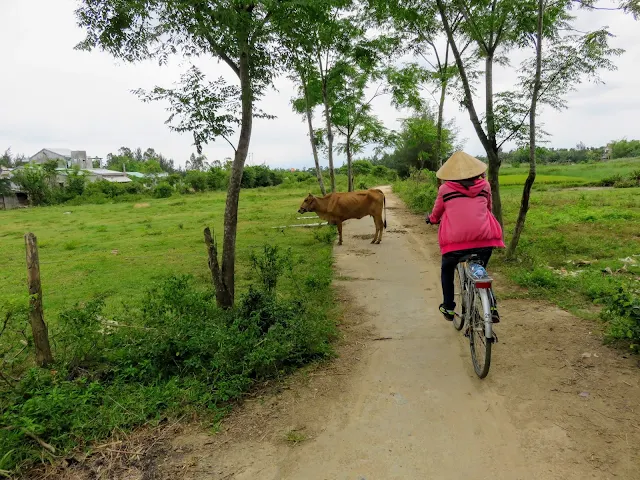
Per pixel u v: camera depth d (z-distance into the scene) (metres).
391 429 3.17
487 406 3.38
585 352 4.09
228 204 5.38
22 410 3.31
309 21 5.48
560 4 7.09
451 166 4.04
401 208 18.33
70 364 4.33
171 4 4.53
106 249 13.06
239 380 3.78
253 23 4.68
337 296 6.56
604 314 4.71
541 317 5.05
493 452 2.86
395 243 10.61
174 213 24.67
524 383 3.66
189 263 10.27
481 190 3.98
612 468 2.62
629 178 26.98
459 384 3.74
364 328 5.23
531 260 7.54
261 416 3.43
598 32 6.55
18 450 3.01
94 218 24.59
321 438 3.11
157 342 4.24
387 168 48.97
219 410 3.46
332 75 14.39
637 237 9.61
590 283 6.07
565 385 3.57
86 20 5.10
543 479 2.58
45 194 41.44
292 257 9.09
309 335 4.46
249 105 5.24
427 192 17.39
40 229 20.02
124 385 3.88
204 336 4.23
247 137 5.32
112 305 6.99
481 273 3.66
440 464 2.78
